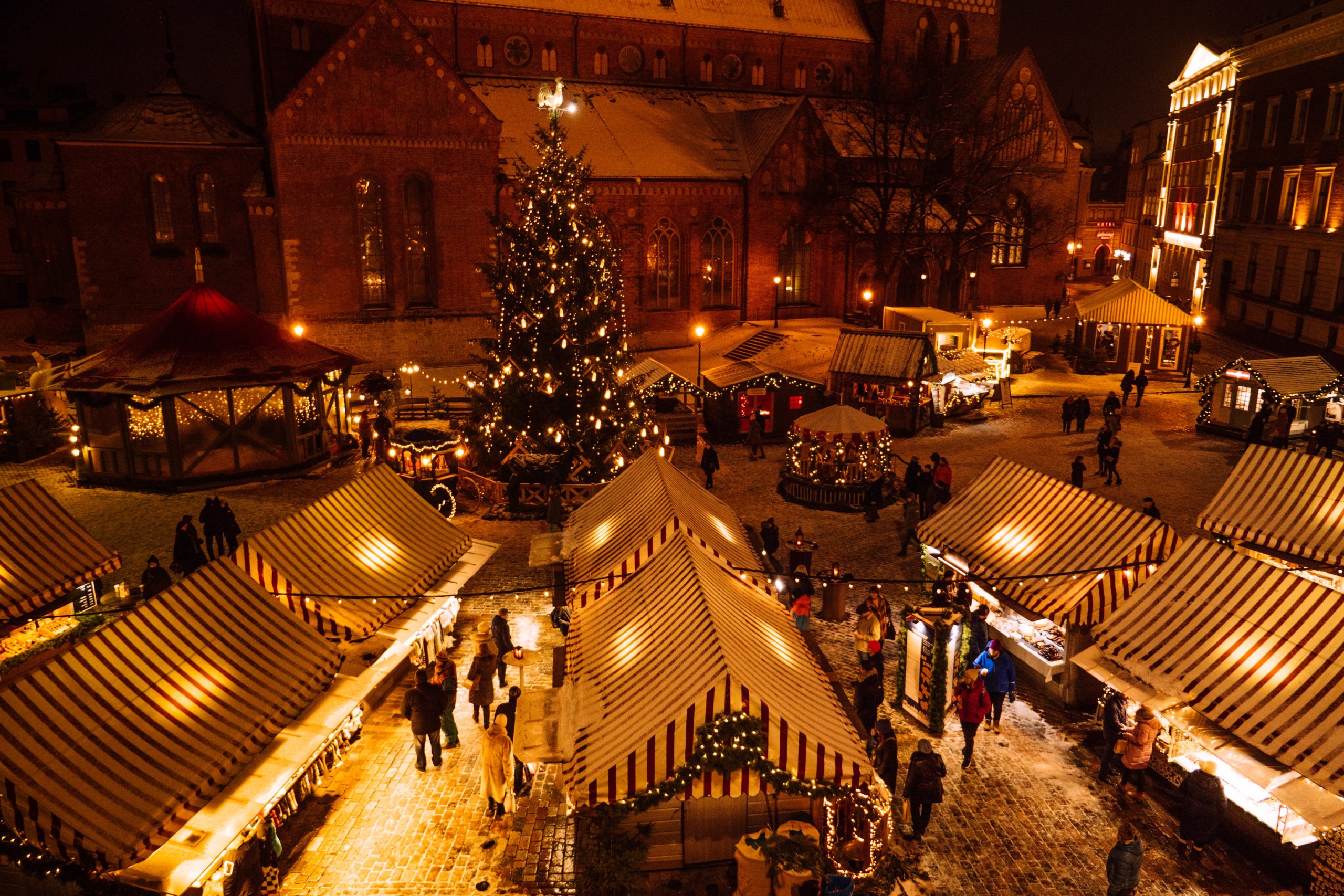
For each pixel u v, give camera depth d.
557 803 15.80
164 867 11.76
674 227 53.41
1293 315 51.53
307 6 49.47
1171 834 14.95
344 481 33.66
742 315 56.09
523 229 31.67
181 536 23.62
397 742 17.67
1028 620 20.61
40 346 50.53
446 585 20.45
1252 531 21.83
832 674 18.80
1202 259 66.88
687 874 13.91
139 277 48.31
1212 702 14.56
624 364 32.94
